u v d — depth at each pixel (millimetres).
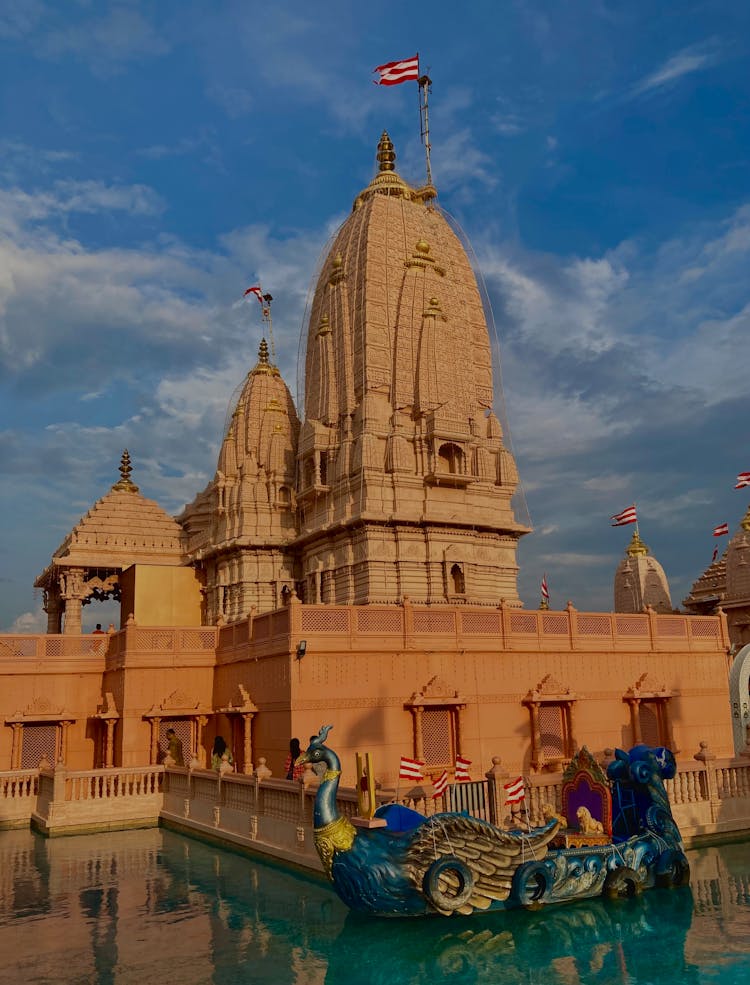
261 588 57531
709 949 16562
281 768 32594
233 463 61938
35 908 20469
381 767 33219
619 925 18172
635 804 21781
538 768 36156
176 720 40062
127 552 61406
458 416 52594
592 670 38844
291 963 16312
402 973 15742
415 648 34625
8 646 40562
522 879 18953
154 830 32594
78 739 41281
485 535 53031
